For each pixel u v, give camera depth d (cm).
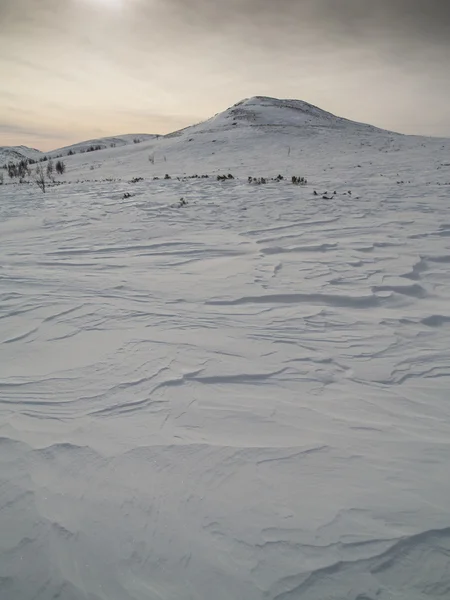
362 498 175
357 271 507
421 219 804
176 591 139
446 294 434
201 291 443
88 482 182
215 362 289
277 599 137
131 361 288
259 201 1050
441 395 254
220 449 204
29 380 264
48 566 147
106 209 1001
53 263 561
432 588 141
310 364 290
